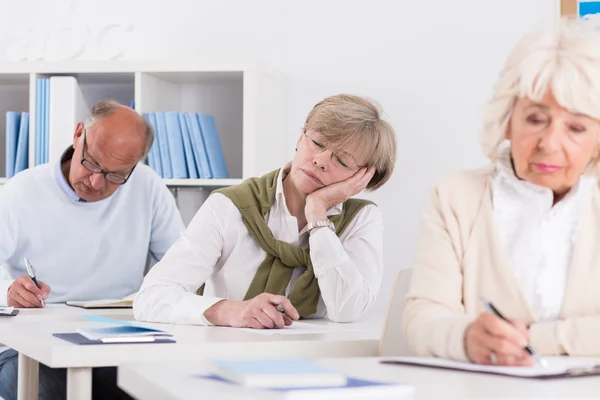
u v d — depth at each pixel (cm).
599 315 158
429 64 443
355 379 121
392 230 441
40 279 363
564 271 169
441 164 441
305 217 288
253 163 414
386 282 439
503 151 176
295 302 276
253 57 459
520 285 167
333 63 451
